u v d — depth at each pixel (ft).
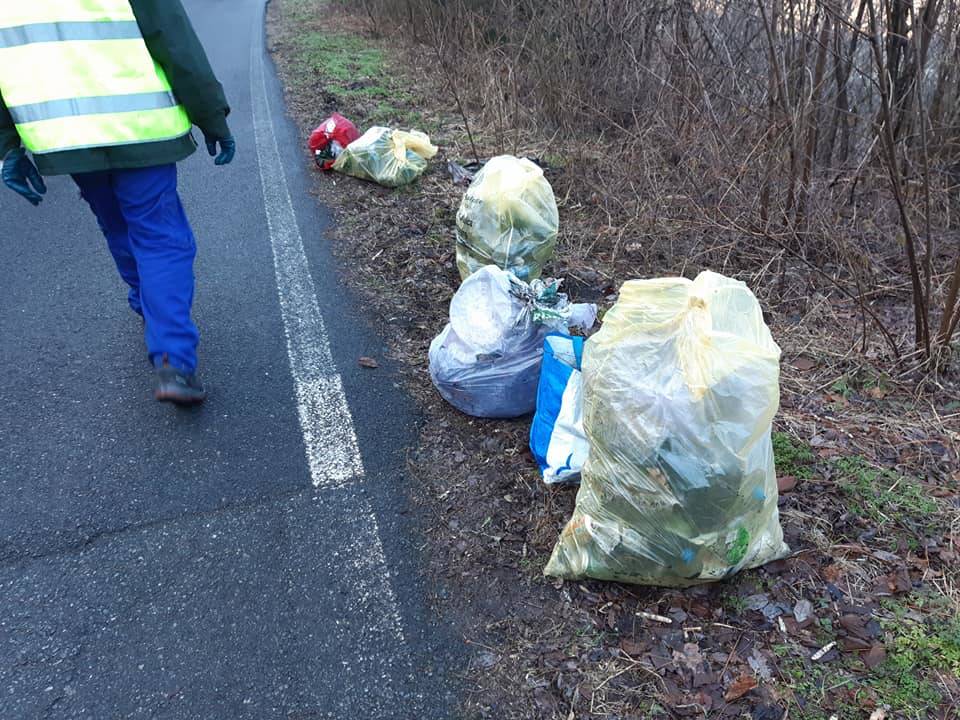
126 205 8.64
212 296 12.20
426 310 12.03
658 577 6.73
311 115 23.12
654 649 6.43
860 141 15.84
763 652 6.38
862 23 13.32
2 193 16.40
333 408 9.61
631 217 14.57
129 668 6.31
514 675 6.26
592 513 6.87
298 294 12.33
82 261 13.28
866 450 8.88
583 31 19.36
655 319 6.58
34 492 8.13
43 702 6.04
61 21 7.64
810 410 9.66
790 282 12.71
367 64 29.55
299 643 6.55
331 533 7.69
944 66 14.02
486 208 11.80
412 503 8.09
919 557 7.36
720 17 15.51
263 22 43.16
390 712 5.99
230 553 7.45
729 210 13.73
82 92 7.81
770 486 6.75
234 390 9.89
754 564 6.97
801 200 13.15
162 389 8.84
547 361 8.77
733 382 6.09
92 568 7.23
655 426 6.20
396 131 17.61
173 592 7.01
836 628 6.60
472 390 9.10
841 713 5.90
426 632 6.66
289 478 8.45
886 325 11.81
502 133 19.57
